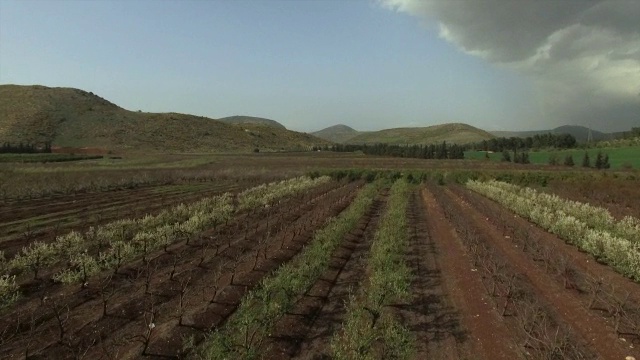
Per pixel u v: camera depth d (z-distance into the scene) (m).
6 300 13.74
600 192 43.12
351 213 28.81
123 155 109.44
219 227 26.67
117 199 39.88
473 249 20.92
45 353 11.20
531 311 13.97
